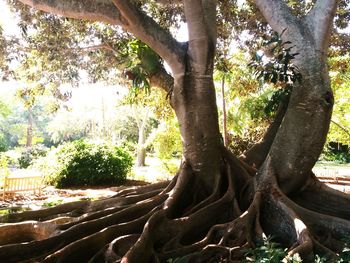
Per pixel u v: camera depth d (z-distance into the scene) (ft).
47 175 58.49
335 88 57.16
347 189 56.39
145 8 35.24
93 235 19.26
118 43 32.83
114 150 63.67
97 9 21.91
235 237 20.04
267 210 21.98
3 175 49.11
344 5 35.81
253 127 54.90
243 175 24.63
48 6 22.12
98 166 60.13
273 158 23.30
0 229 21.44
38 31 34.83
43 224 21.79
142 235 18.43
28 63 37.32
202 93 23.27
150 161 111.86
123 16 21.83
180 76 23.41
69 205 25.76
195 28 22.39
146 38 22.50
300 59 22.40
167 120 56.59
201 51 22.75
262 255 17.47
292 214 20.59
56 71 38.06
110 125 139.13
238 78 50.39
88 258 18.75
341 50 39.93
